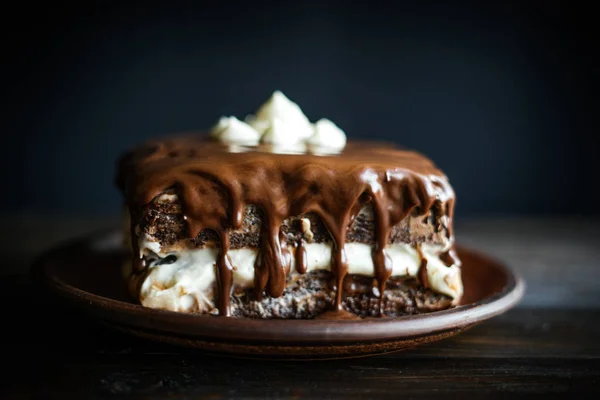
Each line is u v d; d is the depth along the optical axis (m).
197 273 0.36
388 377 0.35
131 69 0.70
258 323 0.32
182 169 0.36
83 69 0.70
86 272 0.43
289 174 0.36
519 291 0.39
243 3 0.70
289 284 0.37
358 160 0.37
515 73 0.70
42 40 0.69
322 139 0.41
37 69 0.70
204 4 0.70
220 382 0.34
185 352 0.37
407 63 0.71
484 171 0.72
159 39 0.70
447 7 0.70
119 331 0.36
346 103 0.71
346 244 0.37
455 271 0.38
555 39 0.70
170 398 0.32
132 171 0.38
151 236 0.36
